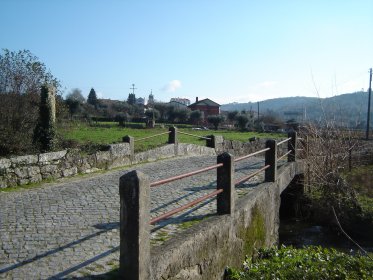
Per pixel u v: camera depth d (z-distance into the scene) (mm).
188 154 16688
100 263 4609
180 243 4848
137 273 3895
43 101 12438
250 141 22344
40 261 4645
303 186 15000
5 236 5570
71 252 4977
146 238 4023
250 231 7574
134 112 54219
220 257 6039
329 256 8297
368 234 13305
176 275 4715
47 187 9258
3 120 12320
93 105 53469
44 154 10102
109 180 10289
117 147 12609
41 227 6062
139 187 3869
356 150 20062
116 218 6668
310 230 13688
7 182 9062
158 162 14023
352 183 17297
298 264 7562
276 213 9969
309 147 15453
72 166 10906
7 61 13305
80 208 7324
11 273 4262
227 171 6453
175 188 9352
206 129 44375
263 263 7270
